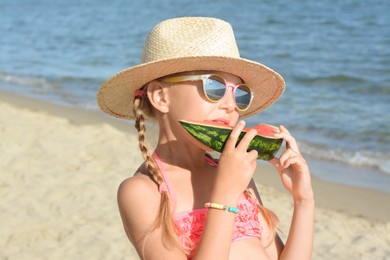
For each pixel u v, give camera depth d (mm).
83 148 9188
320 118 11734
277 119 11680
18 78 17266
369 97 13648
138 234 2705
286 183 2979
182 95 2785
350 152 9680
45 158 8641
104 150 9094
